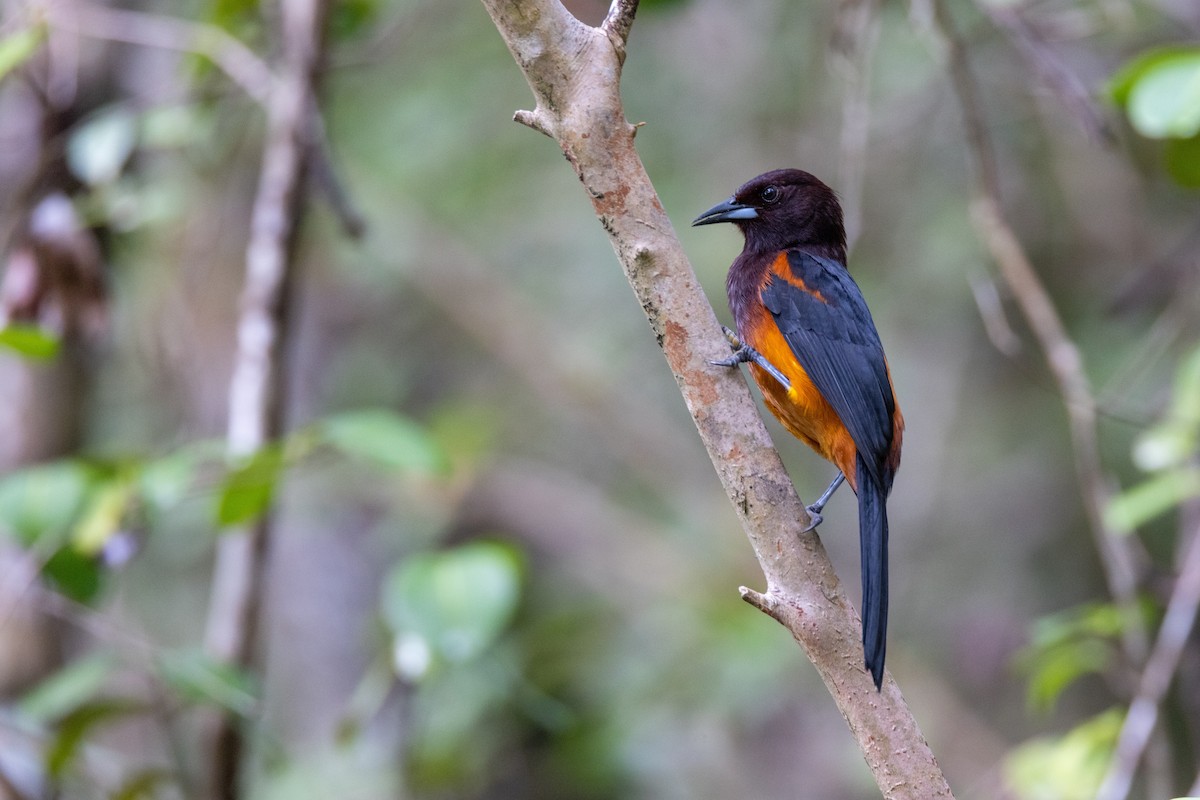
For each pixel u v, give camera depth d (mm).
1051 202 15219
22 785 8266
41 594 8531
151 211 9734
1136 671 8883
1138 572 9695
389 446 7426
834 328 7957
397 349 17562
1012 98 14500
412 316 17656
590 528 17031
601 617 14992
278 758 10578
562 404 17969
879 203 15570
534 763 13148
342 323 17297
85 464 7824
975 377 16578
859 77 9859
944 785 5387
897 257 15672
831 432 7957
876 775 5438
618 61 5480
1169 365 13750
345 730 9016
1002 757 15555
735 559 16016
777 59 15523
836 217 8961
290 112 9656
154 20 9906
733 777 15234
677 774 14047
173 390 12180
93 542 7617
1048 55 9500
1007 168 14883
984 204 9758
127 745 12023
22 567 7992
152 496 7598
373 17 11133
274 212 9625
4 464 10375
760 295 8242
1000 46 13984
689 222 15672
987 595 16484
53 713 8172
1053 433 16391
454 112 16000
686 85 16016
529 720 13148
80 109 10531
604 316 17547
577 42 5434
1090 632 9531
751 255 8781
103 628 8062
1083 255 15055
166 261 12070
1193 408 8906
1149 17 12977
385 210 16172
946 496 16828
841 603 5469
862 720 5434
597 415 17828
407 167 16062
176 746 8438
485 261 17406
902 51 14727
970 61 13195
